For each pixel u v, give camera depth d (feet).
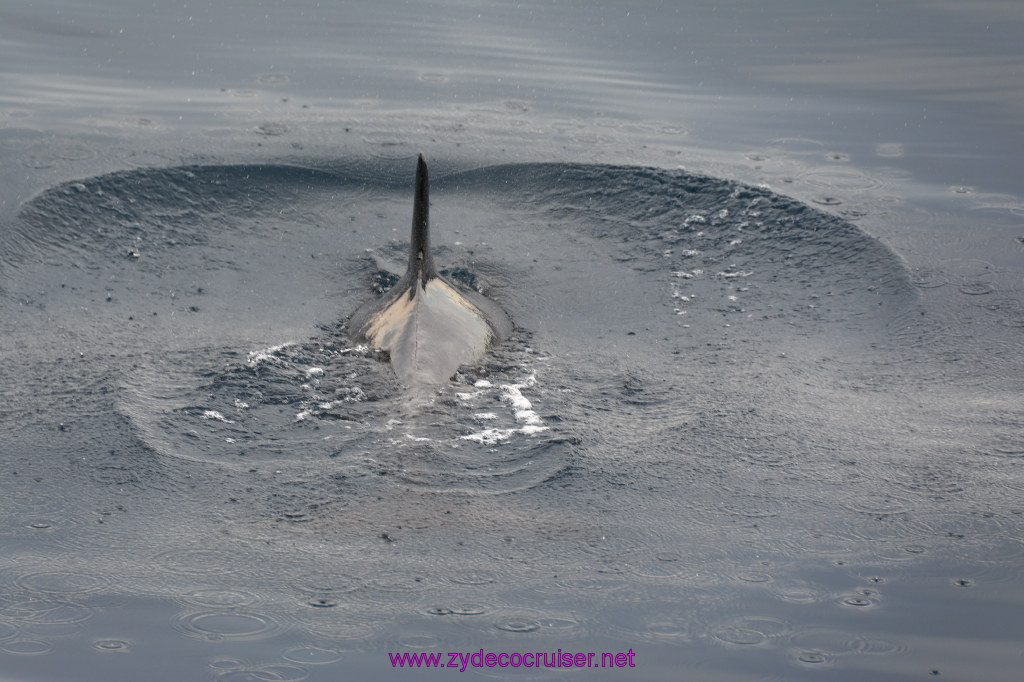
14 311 109.60
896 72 188.44
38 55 182.19
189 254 127.13
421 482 81.15
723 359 106.32
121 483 79.56
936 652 60.80
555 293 122.42
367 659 58.75
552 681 57.41
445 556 70.38
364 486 80.23
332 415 91.61
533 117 168.86
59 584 65.57
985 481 82.53
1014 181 147.23
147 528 73.20
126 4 213.66
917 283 120.67
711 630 62.64
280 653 59.06
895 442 89.20
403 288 110.32
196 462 83.20
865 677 58.39
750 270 128.26
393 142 157.69
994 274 122.72
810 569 69.92
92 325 108.17
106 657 58.18
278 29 206.28
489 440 88.12
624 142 159.63
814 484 82.23
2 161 139.85
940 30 211.82
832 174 149.07
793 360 106.01
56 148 145.48
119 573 67.10
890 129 164.86
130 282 119.14
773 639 61.77
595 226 139.54
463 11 225.97
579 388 98.78
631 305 119.85
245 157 148.36
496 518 75.92
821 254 129.80
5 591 64.54
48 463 81.97
